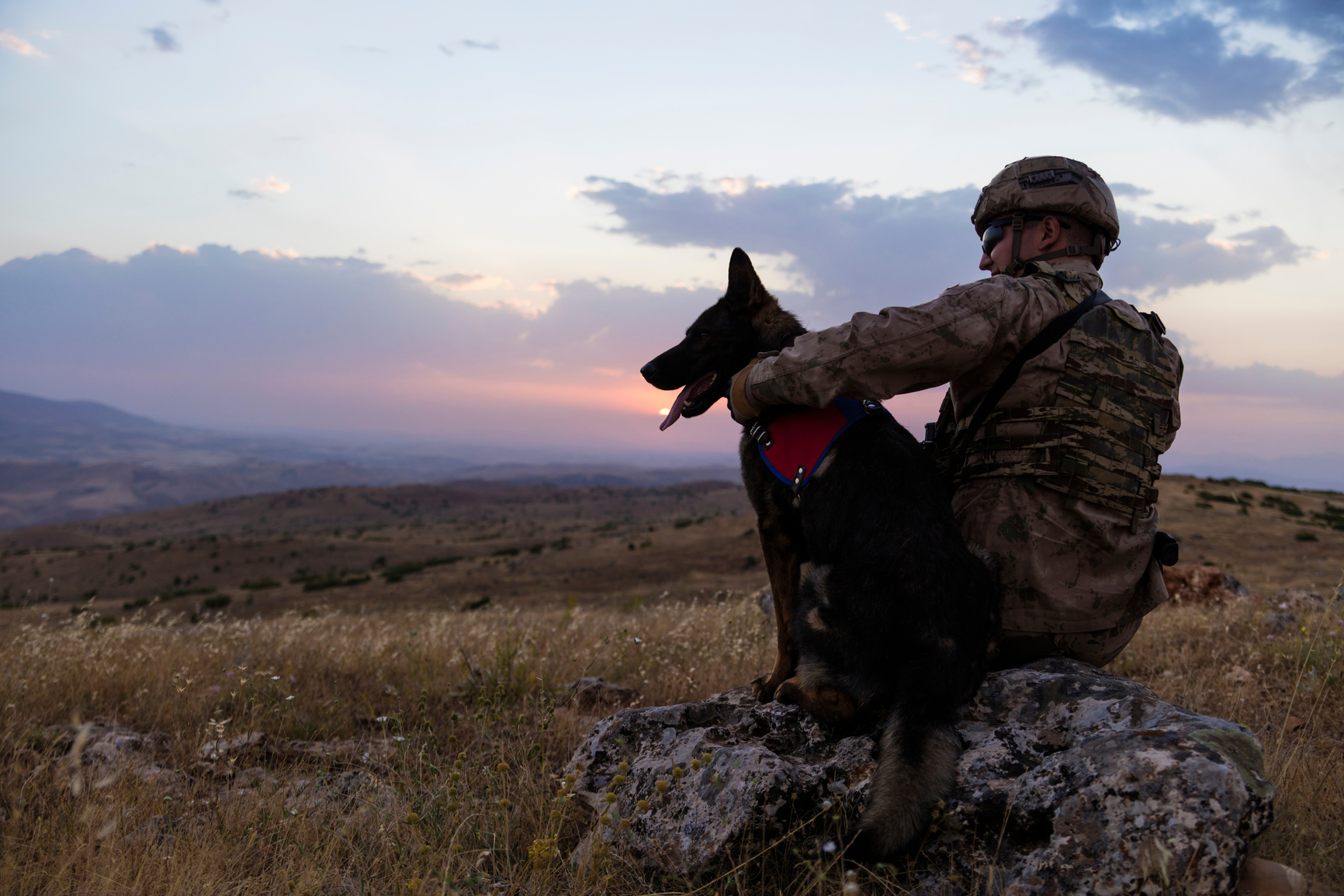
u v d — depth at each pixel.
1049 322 2.85
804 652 2.86
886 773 2.29
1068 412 2.79
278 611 46.53
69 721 4.60
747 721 3.00
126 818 2.96
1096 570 2.87
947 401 3.38
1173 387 2.94
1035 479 2.82
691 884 2.42
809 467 2.94
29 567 86.31
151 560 89.75
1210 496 37.19
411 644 6.51
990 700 2.82
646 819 2.68
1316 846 2.44
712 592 31.30
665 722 3.21
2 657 5.81
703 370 3.99
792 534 3.21
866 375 2.67
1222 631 6.01
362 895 2.50
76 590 77.38
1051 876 1.97
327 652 6.68
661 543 55.53
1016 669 2.98
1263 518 32.78
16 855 2.64
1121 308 2.90
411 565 64.56
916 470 2.74
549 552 61.34
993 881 2.15
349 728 4.72
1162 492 38.62
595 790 3.04
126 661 5.98
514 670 5.31
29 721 4.35
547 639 7.02
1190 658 5.36
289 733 4.56
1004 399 2.89
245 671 5.19
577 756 3.19
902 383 2.72
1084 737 2.46
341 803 3.21
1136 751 2.11
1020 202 3.16
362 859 2.75
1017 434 2.87
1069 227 3.16
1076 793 2.12
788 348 2.88
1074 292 2.95
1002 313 2.72
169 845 2.77
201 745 4.05
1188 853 1.84
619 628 7.54
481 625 7.81
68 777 3.38
